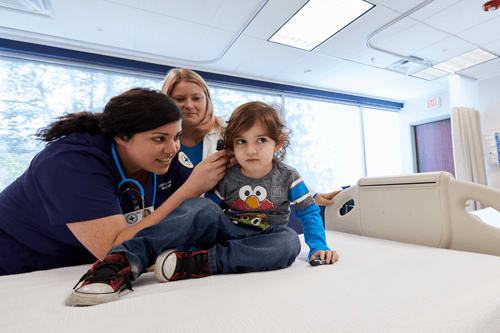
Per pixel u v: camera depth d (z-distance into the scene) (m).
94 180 0.73
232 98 4.16
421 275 0.70
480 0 2.50
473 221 1.04
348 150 5.06
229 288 0.61
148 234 0.71
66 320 0.45
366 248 1.10
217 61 3.64
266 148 0.91
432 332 0.42
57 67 3.12
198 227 0.80
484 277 0.68
